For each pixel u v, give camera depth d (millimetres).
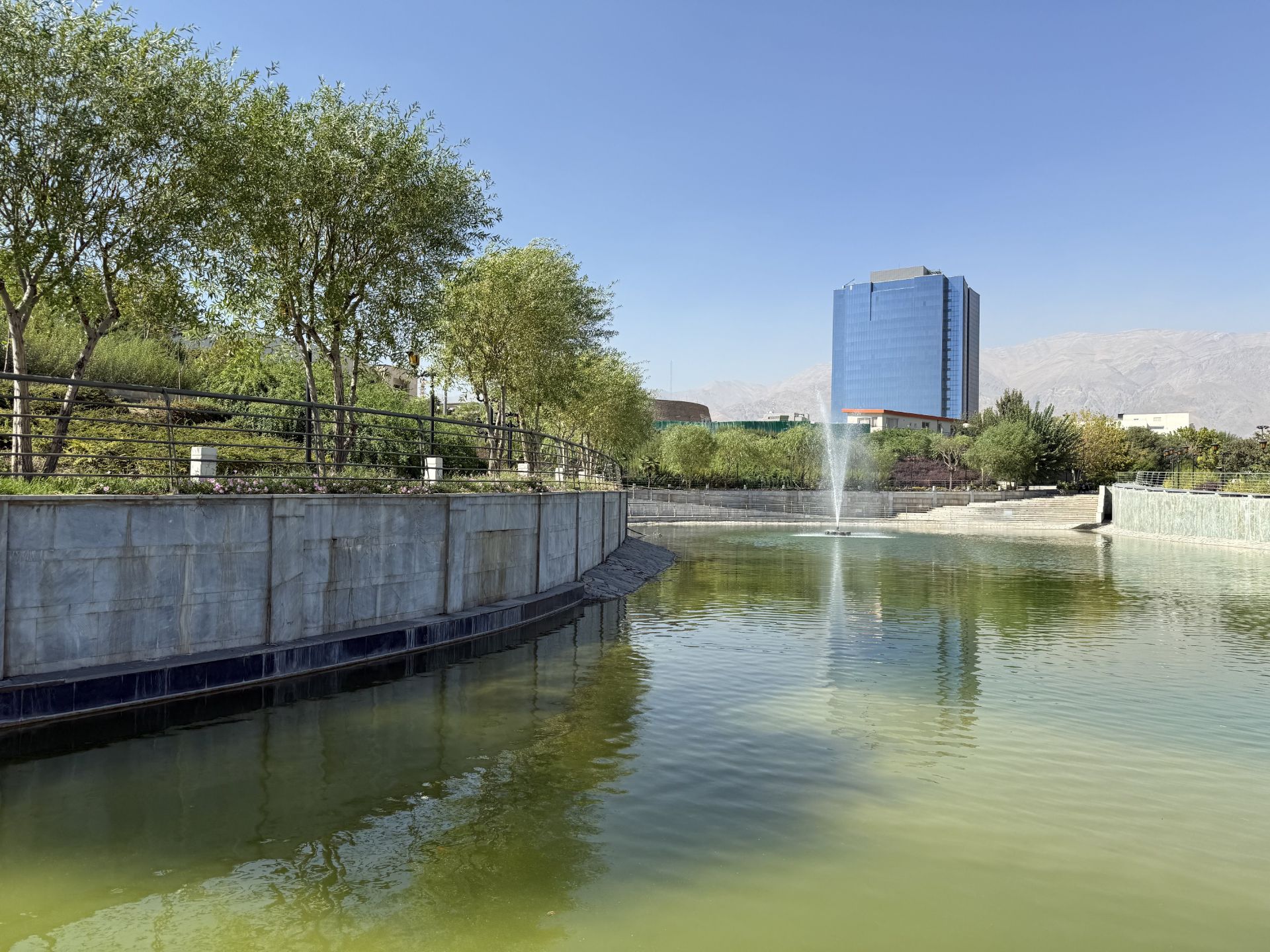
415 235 22094
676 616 23594
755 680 15969
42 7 14742
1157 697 14961
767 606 25766
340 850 8336
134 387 13148
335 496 15891
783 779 10641
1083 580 33625
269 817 9109
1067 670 17188
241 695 13578
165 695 12820
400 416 18109
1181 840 8914
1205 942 6840
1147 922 7176
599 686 15328
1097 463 99500
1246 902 7547
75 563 12062
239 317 21000
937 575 35281
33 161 14523
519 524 22312
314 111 20984
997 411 116062
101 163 15359
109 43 15188
